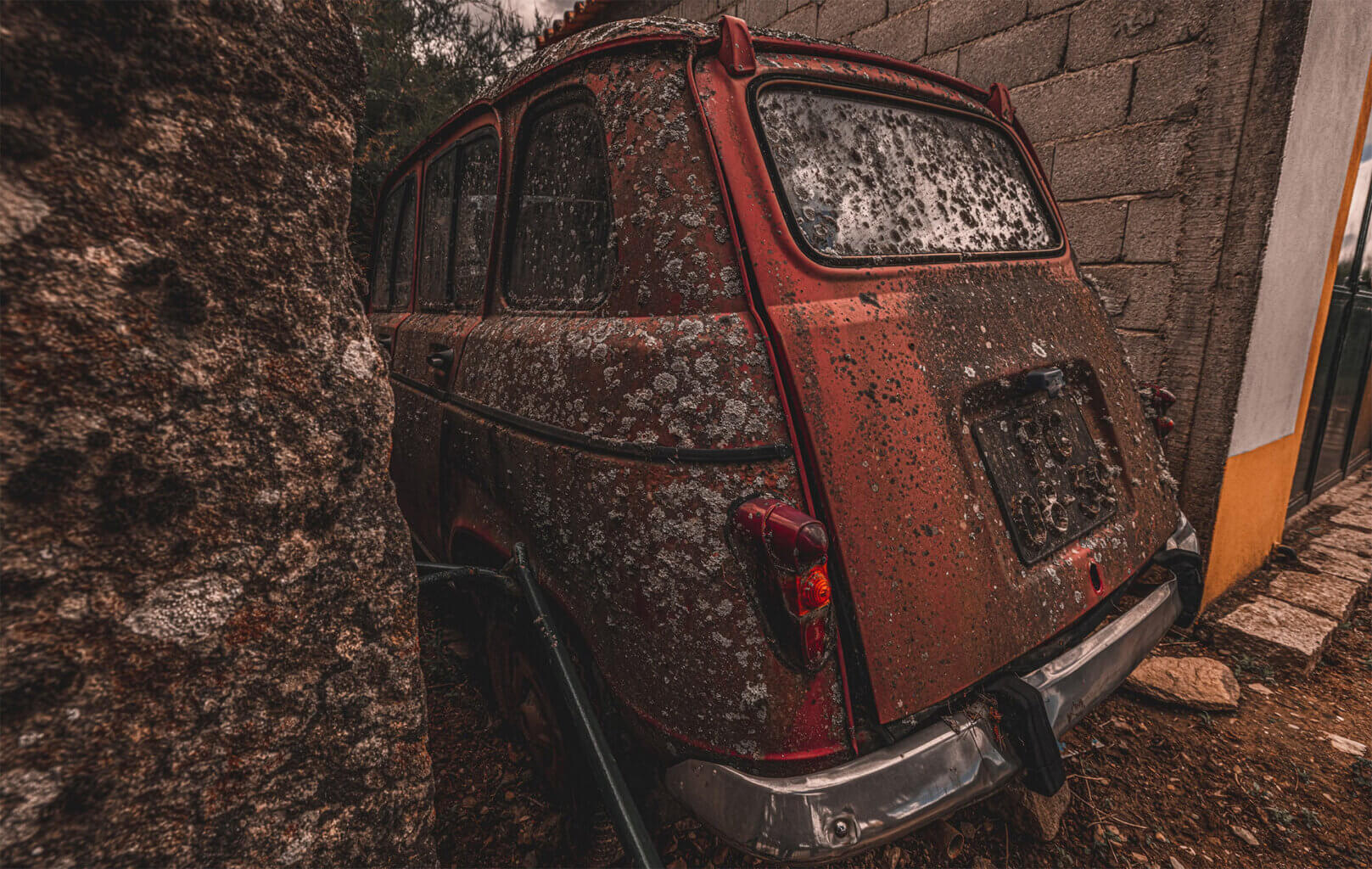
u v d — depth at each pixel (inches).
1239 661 120.5
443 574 66.2
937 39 161.0
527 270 79.0
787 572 48.8
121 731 29.0
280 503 33.4
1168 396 90.7
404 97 271.6
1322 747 98.8
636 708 57.1
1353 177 134.2
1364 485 224.1
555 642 62.0
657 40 61.3
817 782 49.7
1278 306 122.3
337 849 36.4
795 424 52.8
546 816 79.4
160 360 29.3
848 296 58.4
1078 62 134.7
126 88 27.7
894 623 53.2
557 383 64.5
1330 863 79.1
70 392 27.0
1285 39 107.4
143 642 29.5
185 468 30.2
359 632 36.9
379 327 123.9
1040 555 64.3
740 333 53.9
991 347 65.8
